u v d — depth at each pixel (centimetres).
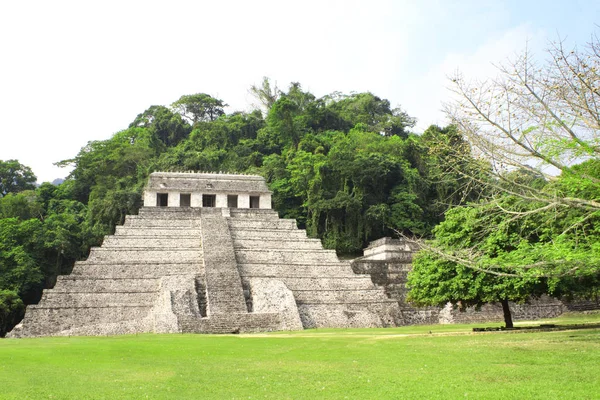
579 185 1784
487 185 1853
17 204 7912
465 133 1842
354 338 3105
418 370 1831
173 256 5259
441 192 7238
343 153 7838
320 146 8862
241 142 9806
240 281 4728
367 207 7312
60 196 8988
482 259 2153
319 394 1489
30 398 1480
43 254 6119
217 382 1708
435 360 2050
